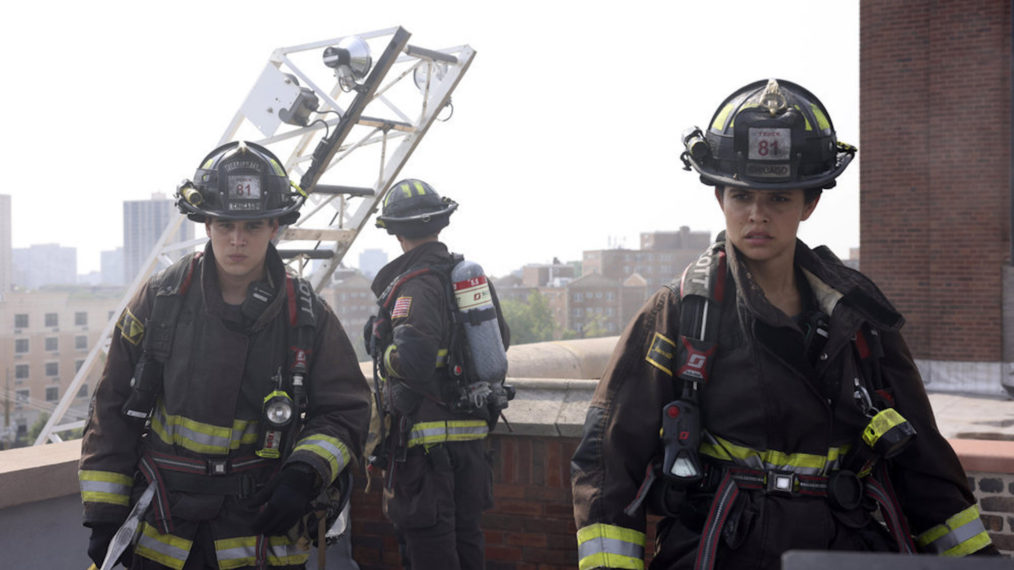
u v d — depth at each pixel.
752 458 1.61
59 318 116.31
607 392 1.71
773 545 1.56
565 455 3.26
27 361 113.75
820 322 1.65
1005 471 3.03
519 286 177.25
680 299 1.68
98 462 2.05
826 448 1.61
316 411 2.19
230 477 2.08
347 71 8.94
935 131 9.45
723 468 1.64
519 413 3.27
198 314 2.12
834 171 1.65
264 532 2.00
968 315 9.24
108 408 2.10
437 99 10.38
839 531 1.59
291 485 2.00
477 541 3.09
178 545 2.04
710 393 1.64
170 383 2.09
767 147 1.59
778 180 1.59
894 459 1.71
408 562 3.12
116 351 2.14
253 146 2.14
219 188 2.04
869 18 9.71
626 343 1.72
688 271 1.72
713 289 1.66
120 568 2.85
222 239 2.05
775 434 1.61
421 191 3.11
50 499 2.83
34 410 113.62
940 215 9.41
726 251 1.69
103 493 2.04
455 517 3.05
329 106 9.29
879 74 9.68
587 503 1.66
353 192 9.70
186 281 2.13
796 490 1.59
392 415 2.98
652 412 1.66
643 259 168.50
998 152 9.20
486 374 2.98
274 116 9.27
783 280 1.71
